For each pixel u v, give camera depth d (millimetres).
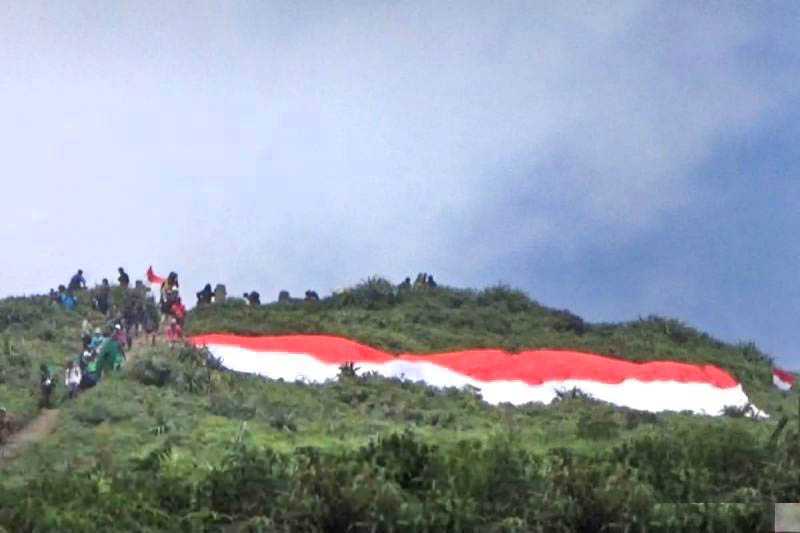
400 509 67875
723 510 70375
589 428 86438
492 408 98750
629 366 107875
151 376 95438
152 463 76250
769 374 117375
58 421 88438
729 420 94000
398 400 98438
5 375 98562
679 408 103125
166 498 70375
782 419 81938
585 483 70688
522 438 83750
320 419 91375
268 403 92750
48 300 122562
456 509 68625
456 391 102875
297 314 121562
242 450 75312
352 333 116438
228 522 68375
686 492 73312
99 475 74938
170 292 112562
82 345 105188
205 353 103812
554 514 69688
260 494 69688
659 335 124125
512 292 130500
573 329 125250
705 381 107188
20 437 85562
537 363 107312
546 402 102188
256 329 114938
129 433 84375
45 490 71250
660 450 76062
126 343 106562
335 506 67812
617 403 103312
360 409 95812
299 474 70375
